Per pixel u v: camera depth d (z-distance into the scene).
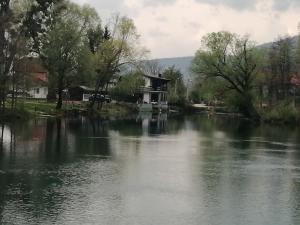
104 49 88.62
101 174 30.06
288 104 87.00
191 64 94.31
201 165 34.56
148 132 59.66
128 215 21.75
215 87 94.06
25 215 21.19
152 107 124.50
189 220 21.36
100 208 22.58
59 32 76.56
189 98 162.75
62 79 79.94
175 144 47.12
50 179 28.11
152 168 32.72
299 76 91.06
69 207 22.55
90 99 103.25
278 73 99.88
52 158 35.47
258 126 76.62
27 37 68.50
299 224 21.16
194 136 56.62
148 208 22.91
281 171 32.91
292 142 51.72
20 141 44.44
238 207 23.50
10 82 65.62
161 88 138.88
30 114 70.00
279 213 22.64
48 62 76.69
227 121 89.62
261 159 38.16
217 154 40.44
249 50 90.56
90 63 80.25
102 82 91.75
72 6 79.81
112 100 112.62
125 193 25.44
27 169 30.92
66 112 81.88
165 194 25.56
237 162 36.34
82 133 54.28
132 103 116.94
